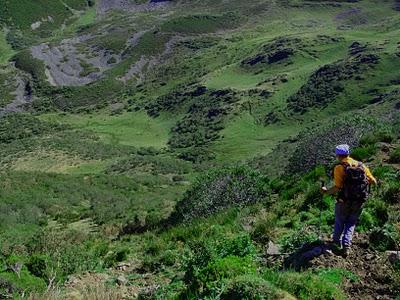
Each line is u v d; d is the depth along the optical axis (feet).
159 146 412.77
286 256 28.14
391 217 30.35
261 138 391.86
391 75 442.09
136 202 150.92
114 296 28.55
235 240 28.89
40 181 179.83
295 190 50.01
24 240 73.20
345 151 25.11
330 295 20.34
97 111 551.18
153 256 40.86
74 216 129.29
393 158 46.75
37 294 27.63
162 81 637.71
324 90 442.50
